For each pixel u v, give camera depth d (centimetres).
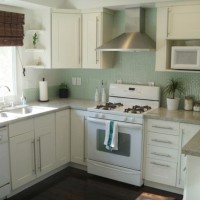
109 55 392
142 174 335
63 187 337
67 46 382
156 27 345
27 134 315
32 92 403
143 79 383
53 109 349
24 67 384
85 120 367
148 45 334
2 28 334
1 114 333
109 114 338
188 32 315
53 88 439
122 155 338
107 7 361
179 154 308
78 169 389
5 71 367
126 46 333
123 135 332
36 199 308
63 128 372
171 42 346
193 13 309
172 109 349
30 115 314
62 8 382
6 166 291
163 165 320
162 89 370
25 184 328
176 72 358
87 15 375
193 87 350
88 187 338
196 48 305
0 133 279
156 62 340
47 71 425
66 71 446
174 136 309
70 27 379
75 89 442
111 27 392
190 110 345
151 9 362
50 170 357
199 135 229
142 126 319
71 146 386
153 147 323
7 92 368
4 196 296
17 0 315
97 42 373
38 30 374
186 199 196
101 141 352
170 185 320
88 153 365
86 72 427
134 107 353
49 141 350
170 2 318
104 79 412
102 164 354
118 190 331
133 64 386
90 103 394
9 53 370
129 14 359
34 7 361
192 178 192
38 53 389
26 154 317
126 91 385
